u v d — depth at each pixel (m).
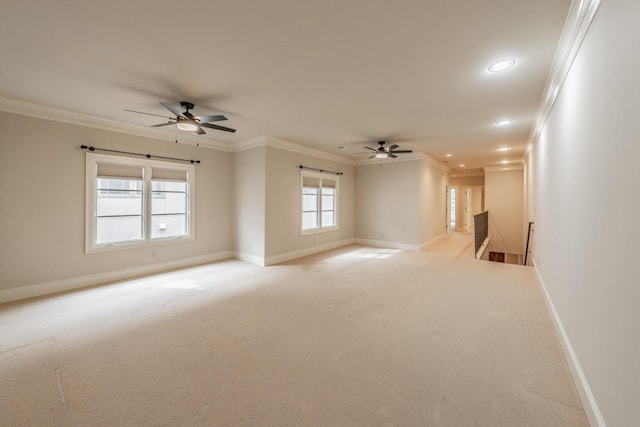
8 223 3.55
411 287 4.19
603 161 1.62
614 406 1.39
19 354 2.37
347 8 1.84
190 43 2.26
